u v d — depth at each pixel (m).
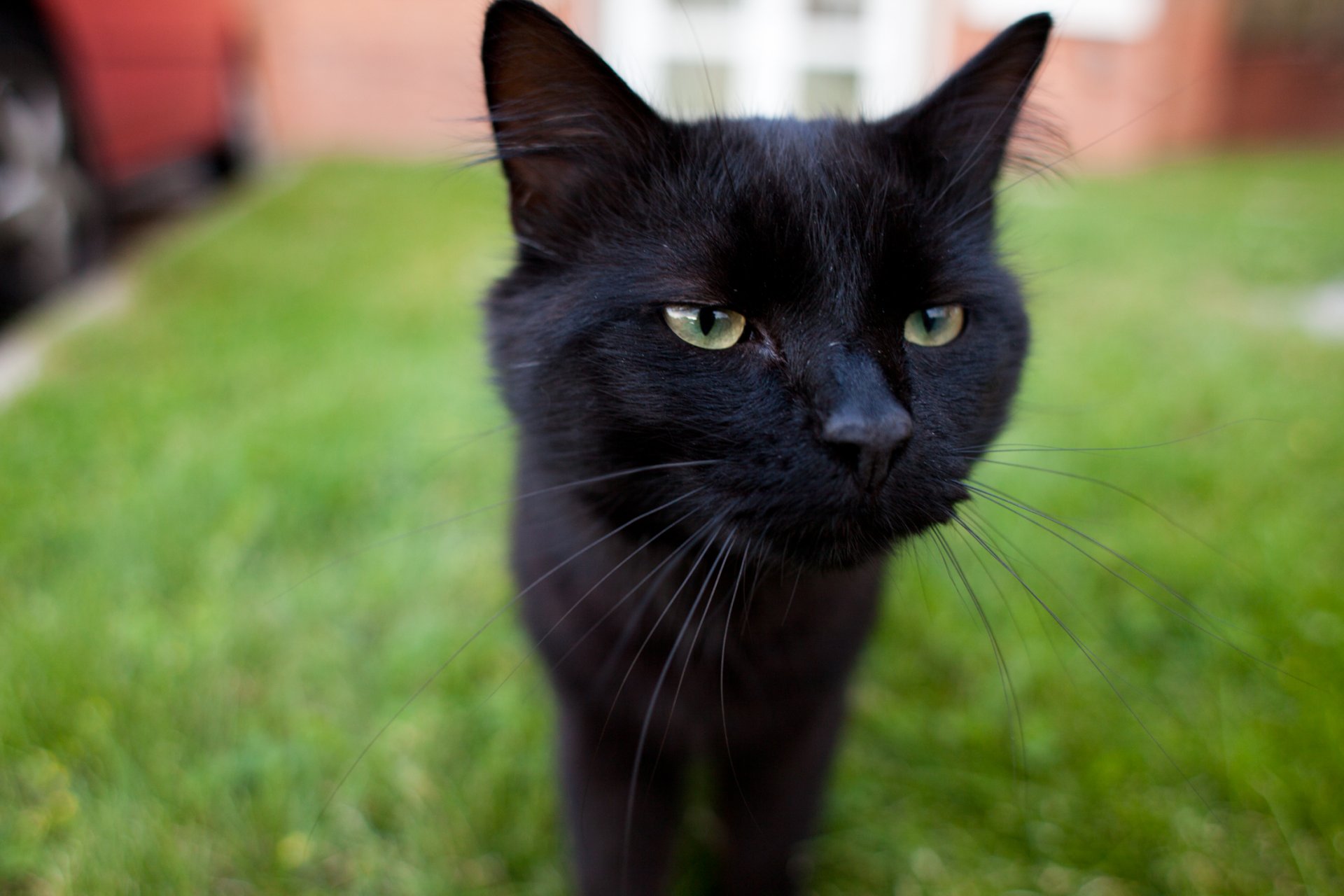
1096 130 1.29
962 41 1.18
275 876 0.24
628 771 0.23
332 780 0.26
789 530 0.19
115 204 0.73
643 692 0.22
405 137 1.21
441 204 0.85
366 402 0.44
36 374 0.46
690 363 0.19
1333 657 0.28
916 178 0.21
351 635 0.31
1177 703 0.28
